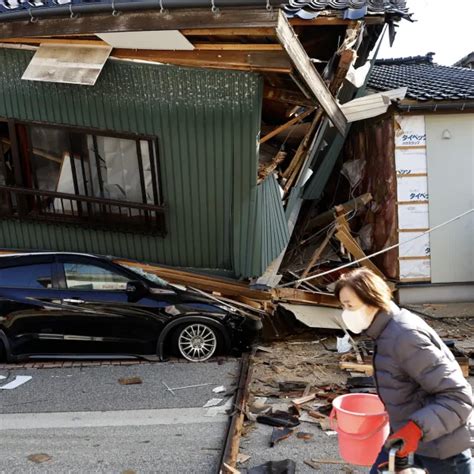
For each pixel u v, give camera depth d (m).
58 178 8.52
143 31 6.38
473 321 9.55
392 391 2.49
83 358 7.34
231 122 7.83
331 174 14.00
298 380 6.52
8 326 7.18
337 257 10.49
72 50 7.42
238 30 6.07
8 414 5.57
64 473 4.29
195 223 8.57
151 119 7.98
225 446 4.65
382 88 12.15
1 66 7.96
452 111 10.35
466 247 10.64
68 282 7.35
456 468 2.46
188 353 7.45
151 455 4.60
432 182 10.60
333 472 4.27
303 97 8.16
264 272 8.85
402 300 10.74
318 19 8.54
